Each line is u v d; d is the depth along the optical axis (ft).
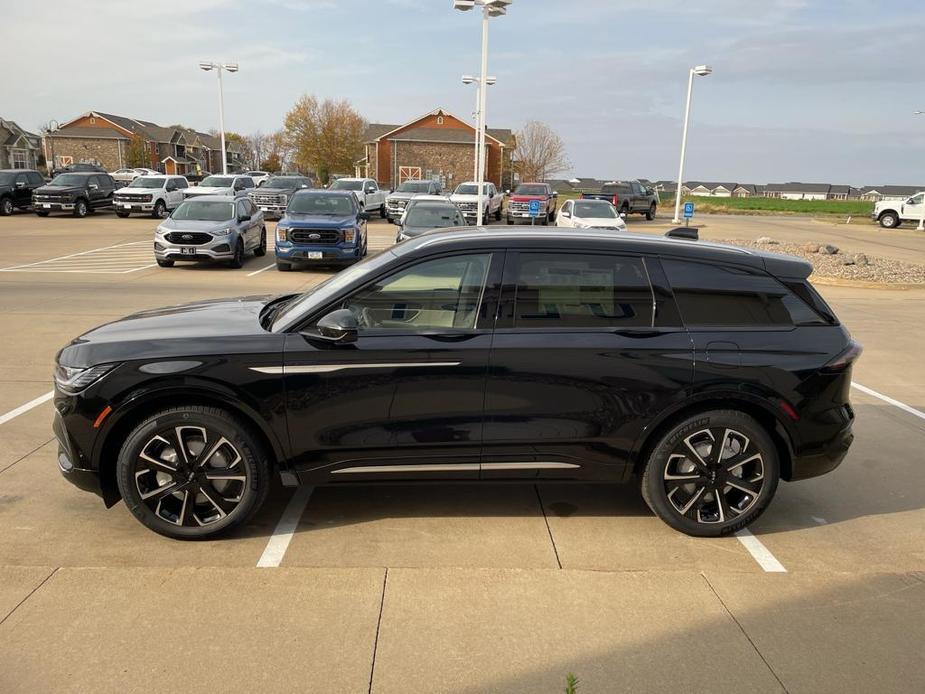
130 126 256.52
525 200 101.30
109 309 35.09
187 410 12.23
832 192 522.47
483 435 12.61
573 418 12.63
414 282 12.60
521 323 12.58
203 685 8.99
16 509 13.78
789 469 13.43
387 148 201.36
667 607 10.99
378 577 11.62
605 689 9.12
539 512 14.29
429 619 10.50
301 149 245.24
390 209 102.22
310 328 12.45
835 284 51.65
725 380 12.67
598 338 12.55
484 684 9.16
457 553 12.51
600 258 12.88
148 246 67.15
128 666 9.29
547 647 9.93
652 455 13.02
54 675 9.09
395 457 12.65
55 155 242.58
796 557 12.75
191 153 303.48
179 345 12.22
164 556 12.16
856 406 22.22
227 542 12.71
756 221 138.41
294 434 12.37
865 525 14.14
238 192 107.45
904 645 10.18
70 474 12.46
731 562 12.49
